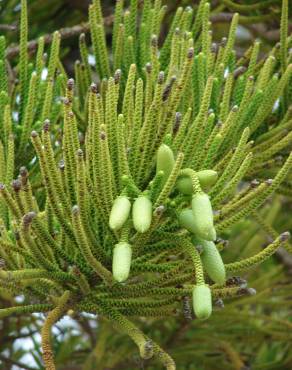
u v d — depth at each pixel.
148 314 1.19
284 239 1.11
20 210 1.12
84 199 1.11
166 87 1.16
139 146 1.15
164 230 1.15
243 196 1.16
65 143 1.13
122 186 1.12
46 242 1.14
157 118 1.14
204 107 1.15
